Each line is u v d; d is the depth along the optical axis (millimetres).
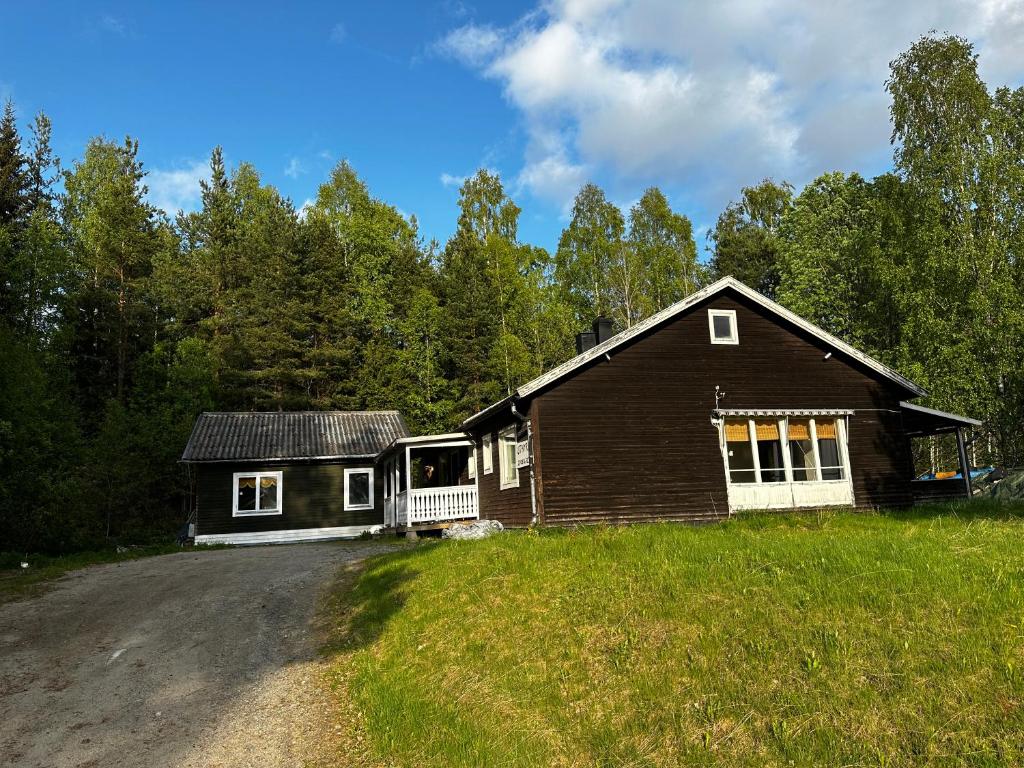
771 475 21422
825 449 21938
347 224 50062
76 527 24656
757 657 6938
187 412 36875
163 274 44562
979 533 10852
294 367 42094
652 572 9633
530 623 8930
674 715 6426
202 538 27469
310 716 7918
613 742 6293
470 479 26781
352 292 46562
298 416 32062
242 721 7820
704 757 5840
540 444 19203
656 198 59312
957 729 5566
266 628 11289
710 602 8242
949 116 31703
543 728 6707
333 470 29375
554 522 18859
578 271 57094
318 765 6809
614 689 7059
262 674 9266
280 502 28547
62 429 25375
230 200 52219
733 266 53938
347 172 53719
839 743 5648
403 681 8383
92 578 16062
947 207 32000
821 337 21984
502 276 51625
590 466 19453
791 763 5566
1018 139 31891
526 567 11031
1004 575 7840
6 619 12156
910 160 32906
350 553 18672
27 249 35219
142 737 7461
